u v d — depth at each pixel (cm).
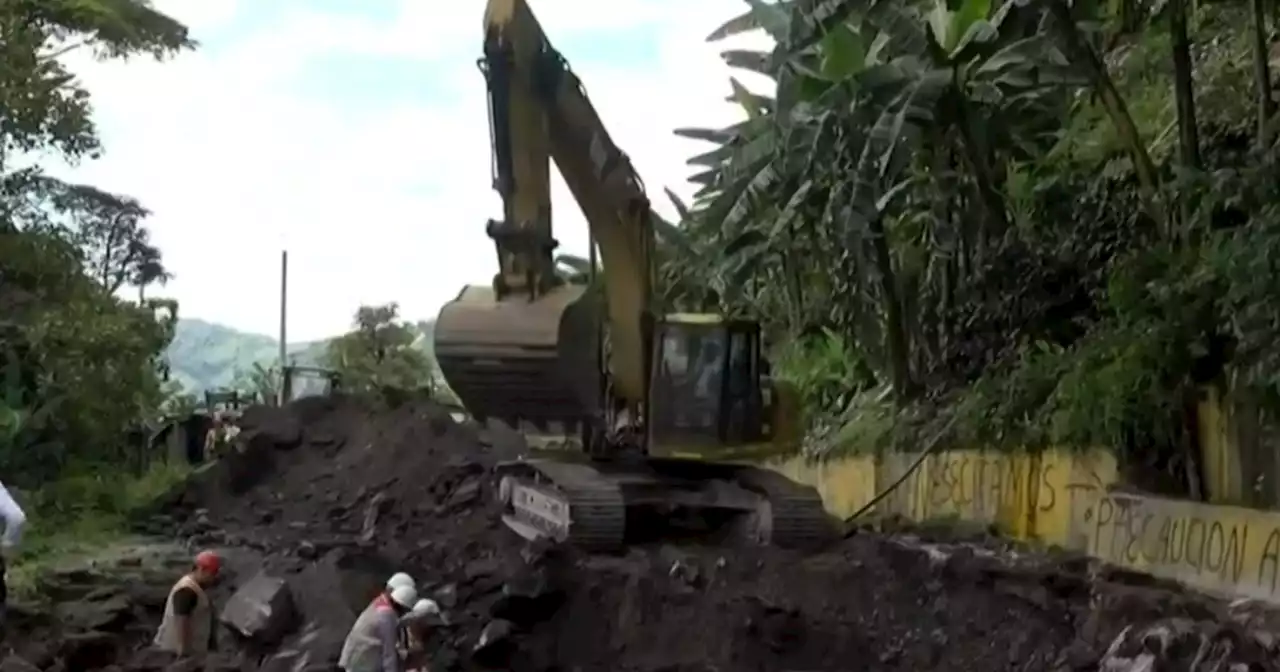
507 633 1245
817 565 1391
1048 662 1198
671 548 1454
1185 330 1516
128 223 3438
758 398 1544
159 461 2561
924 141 2094
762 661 1233
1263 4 1692
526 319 1349
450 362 1366
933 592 1345
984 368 2134
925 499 2141
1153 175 1758
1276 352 1315
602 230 1454
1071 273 1995
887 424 2362
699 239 2862
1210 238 1556
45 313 2138
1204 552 1395
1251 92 1855
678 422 1511
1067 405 1691
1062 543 1706
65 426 2116
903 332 2411
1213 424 1491
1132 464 1600
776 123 2200
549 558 1347
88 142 2227
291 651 1224
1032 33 1973
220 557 1512
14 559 1485
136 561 1552
